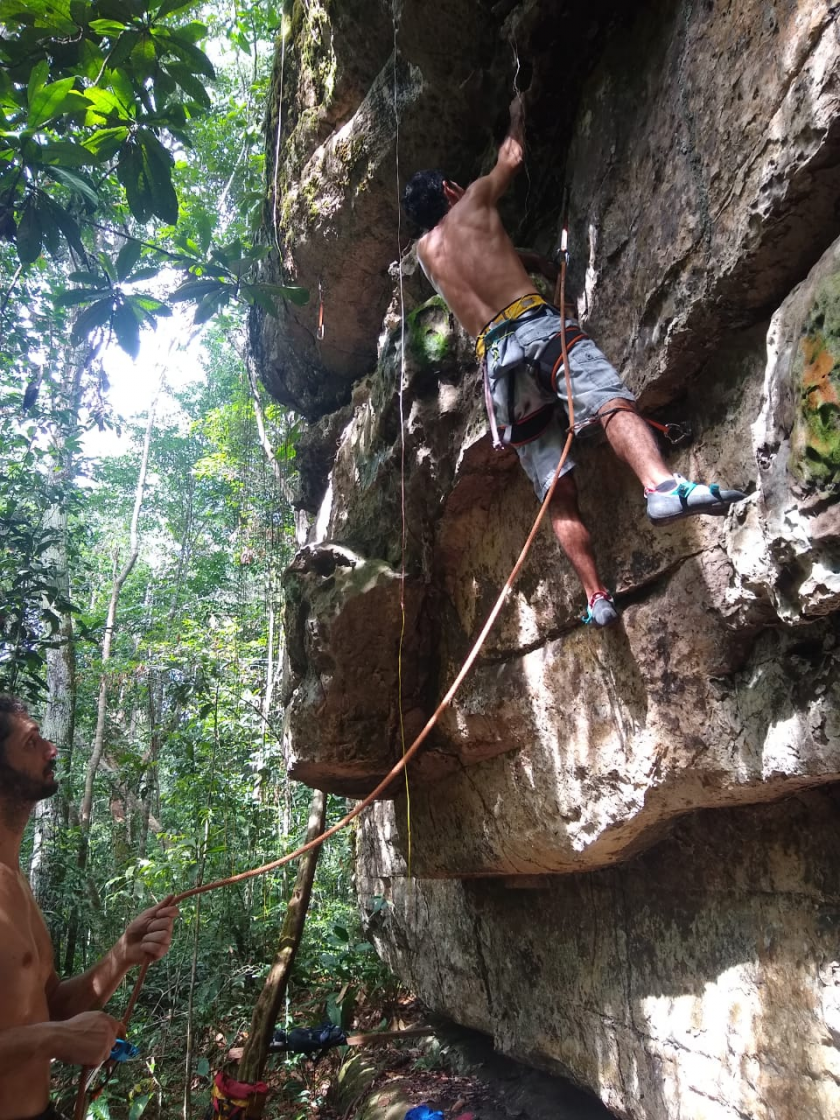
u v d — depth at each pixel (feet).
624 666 10.62
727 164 8.11
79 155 11.98
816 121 6.82
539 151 12.24
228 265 13.16
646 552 10.00
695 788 9.89
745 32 7.93
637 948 13.01
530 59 11.15
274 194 19.58
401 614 14.35
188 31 11.93
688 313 8.68
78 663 50.62
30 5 11.60
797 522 6.95
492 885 18.06
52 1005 8.43
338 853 32.99
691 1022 11.40
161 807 43.75
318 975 27.43
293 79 17.94
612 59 10.59
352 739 15.02
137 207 12.77
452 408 13.16
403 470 14.26
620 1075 13.37
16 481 29.53
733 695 9.07
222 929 28.07
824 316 6.57
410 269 14.99
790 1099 9.47
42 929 8.52
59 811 33.68
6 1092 7.45
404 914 22.89
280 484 34.99
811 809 9.54
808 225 7.48
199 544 59.88
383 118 15.01
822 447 6.53
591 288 10.68
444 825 16.28
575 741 11.83
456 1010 20.16
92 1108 19.70
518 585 12.84
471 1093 18.62
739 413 8.78
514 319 9.88
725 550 8.91
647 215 9.55
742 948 10.56
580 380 9.29
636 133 9.95
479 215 10.48
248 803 30.58
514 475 12.86
